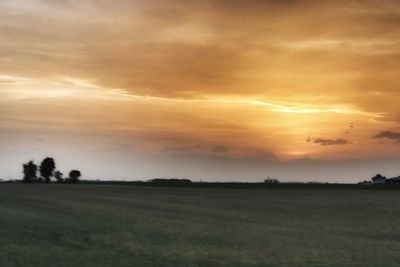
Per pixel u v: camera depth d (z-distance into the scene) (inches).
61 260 1056.2
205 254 1163.9
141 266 1010.1
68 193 4419.3
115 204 2960.1
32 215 2100.1
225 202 3351.4
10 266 991.0
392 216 2267.5
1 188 5620.1
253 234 1553.9
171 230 1626.5
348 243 1365.7
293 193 5012.3
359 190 5984.3
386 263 1069.1
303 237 1489.9
